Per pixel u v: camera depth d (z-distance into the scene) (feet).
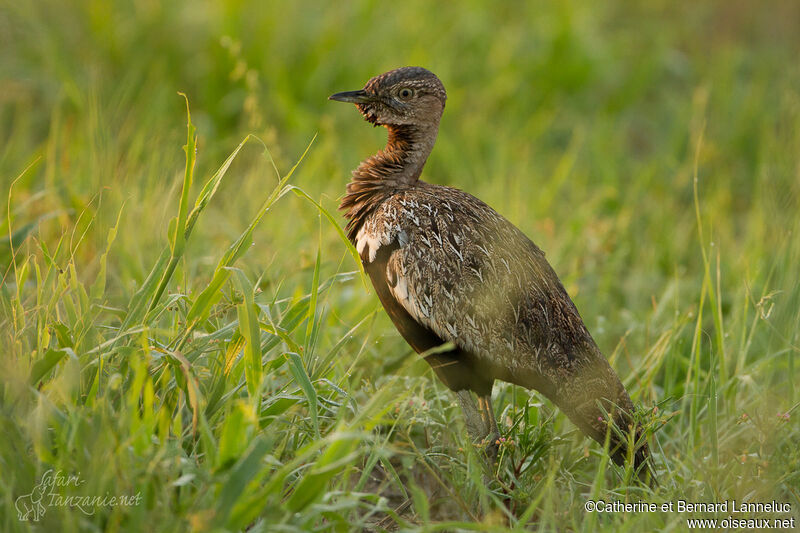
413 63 56.59
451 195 28.84
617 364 33.99
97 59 53.01
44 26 53.62
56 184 39.32
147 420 20.66
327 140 48.67
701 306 30.81
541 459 27.30
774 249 39.45
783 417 27.30
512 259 27.17
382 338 32.50
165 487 19.24
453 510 26.91
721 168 53.36
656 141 59.06
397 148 31.27
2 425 20.27
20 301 25.43
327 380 24.99
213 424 23.66
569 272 41.09
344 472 22.38
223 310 25.90
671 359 32.32
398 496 27.94
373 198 29.86
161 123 46.83
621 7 74.38
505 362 26.32
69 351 21.26
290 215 40.52
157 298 24.70
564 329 26.50
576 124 58.23
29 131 48.14
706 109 58.34
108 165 38.32
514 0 67.92
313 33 57.31
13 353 22.97
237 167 47.39
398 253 27.32
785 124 52.21
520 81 60.54
